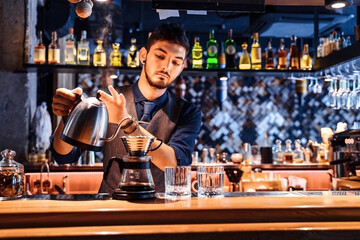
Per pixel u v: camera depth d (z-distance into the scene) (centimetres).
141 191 179
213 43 436
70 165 392
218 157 448
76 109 181
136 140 177
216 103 546
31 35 406
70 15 420
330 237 156
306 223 163
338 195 196
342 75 400
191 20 527
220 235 152
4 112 395
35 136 400
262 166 416
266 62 444
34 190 366
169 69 235
